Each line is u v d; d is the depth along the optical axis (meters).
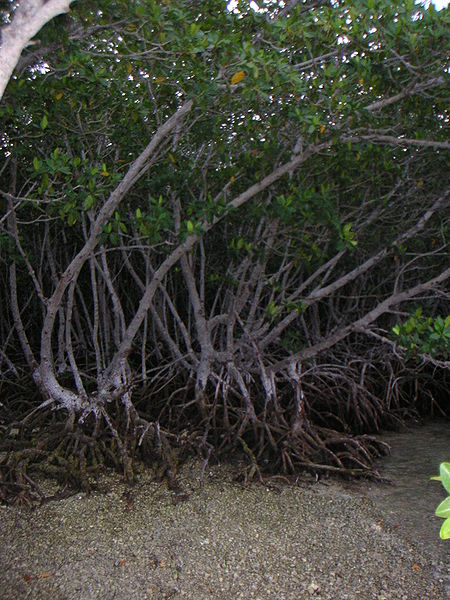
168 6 5.46
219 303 10.98
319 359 10.11
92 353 10.35
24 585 4.68
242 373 8.37
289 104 7.10
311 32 6.39
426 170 8.52
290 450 7.35
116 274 10.65
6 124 7.02
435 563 5.05
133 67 6.93
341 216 8.67
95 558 5.11
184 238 6.95
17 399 9.05
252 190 7.10
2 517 5.85
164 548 5.30
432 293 10.04
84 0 5.25
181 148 8.33
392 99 6.58
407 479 7.20
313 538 5.53
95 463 7.00
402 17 5.78
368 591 4.64
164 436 7.25
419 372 10.45
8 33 3.23
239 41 6.15
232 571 4.93
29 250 9.22
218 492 6.62
